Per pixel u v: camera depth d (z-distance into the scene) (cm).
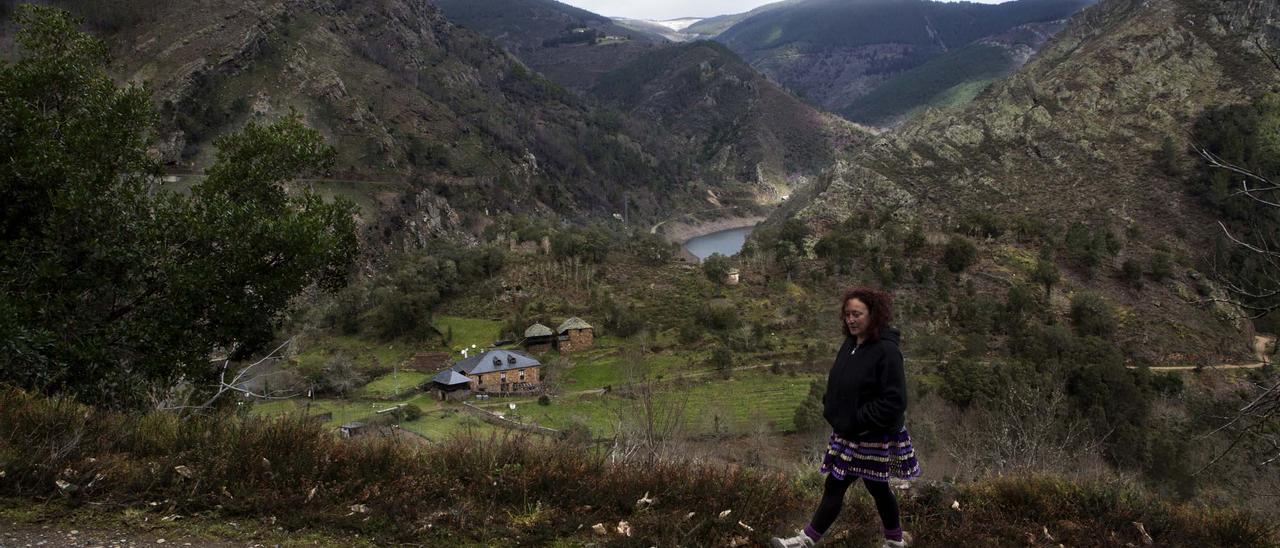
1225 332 6178
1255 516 639
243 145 1315
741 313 7000
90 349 947
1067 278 7419
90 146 1099
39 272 962
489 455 606
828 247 8356
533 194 16938
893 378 407
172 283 1069
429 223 12800
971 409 3438
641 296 7738
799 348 6012
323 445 598
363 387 5488
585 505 544
